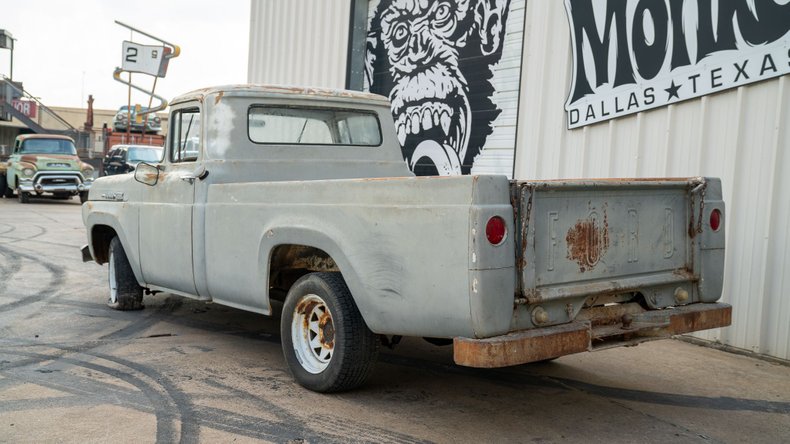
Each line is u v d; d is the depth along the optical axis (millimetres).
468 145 8391
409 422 4070
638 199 4223
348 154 5996
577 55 6953
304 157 5750
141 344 5676
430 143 8992
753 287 5699
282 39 11695
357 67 10141
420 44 9094
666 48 6207
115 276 6805
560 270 3836
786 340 5496
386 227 3918
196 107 5590
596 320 4059
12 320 6410
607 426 4094
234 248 5023
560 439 3871
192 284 5516
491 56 8047
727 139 5852
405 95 9383
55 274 8922
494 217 3535
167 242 5746
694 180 4496
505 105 7887
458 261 3564
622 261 4141
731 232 5828
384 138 6258
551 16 7262
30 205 19969
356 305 4305
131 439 3709
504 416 4215
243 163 5461
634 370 5281
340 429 3926
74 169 20531
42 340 5727
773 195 5531
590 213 3979
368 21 10047
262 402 4336
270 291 5539
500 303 3557
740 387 4898
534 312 3756
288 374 4938
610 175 6723
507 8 7816
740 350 5793
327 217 4285
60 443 3641
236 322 6527
